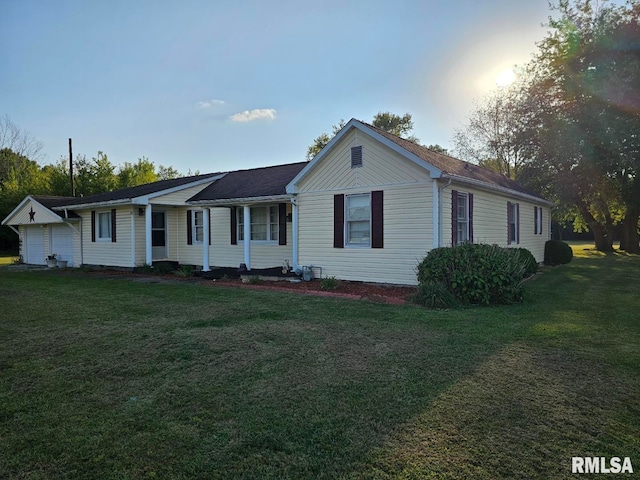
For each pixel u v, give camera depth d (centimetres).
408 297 884
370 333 589
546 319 677
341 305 810
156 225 1702
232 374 435
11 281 1305
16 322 686
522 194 1489
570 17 2200
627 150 2016
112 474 265
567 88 2175
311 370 443
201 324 655
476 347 518
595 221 2780
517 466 266
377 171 1084
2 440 307
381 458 277
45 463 278
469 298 819
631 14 2036
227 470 268
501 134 3069
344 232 1152
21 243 2223
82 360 486
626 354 489
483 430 312
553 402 360
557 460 273
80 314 748
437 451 284
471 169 1403
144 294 984
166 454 287
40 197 2064
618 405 354
